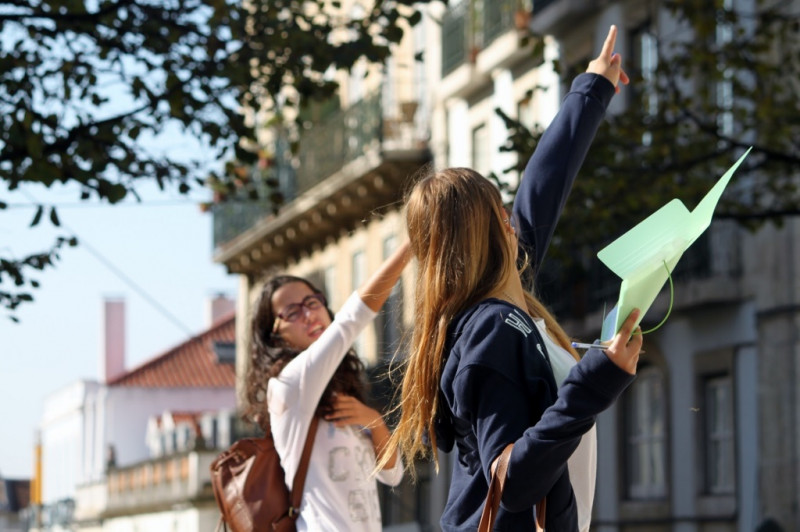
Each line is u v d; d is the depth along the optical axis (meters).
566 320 29.11
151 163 12.91
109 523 70.00
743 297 25.28
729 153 18.25
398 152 37.97
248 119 13.83
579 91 5.10
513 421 3.98
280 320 6.56
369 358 38.44
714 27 18.17
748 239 25.14
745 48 18.31
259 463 6.27
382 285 6.04
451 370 4.14
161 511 60.16
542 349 4.12
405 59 38.97
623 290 3.72
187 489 55.81
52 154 12.45
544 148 5.02
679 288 26.59
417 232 4.35
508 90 33.69
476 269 4.25
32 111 12.02
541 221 4.92
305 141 42.56
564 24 30.73
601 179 17.20
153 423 71.69
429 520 36.41
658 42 18.77
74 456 83.62
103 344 83.69
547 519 4.02
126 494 65.62
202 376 76.25
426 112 38.22
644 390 28.94
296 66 13.69
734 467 25.47
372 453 6.37
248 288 52.75
